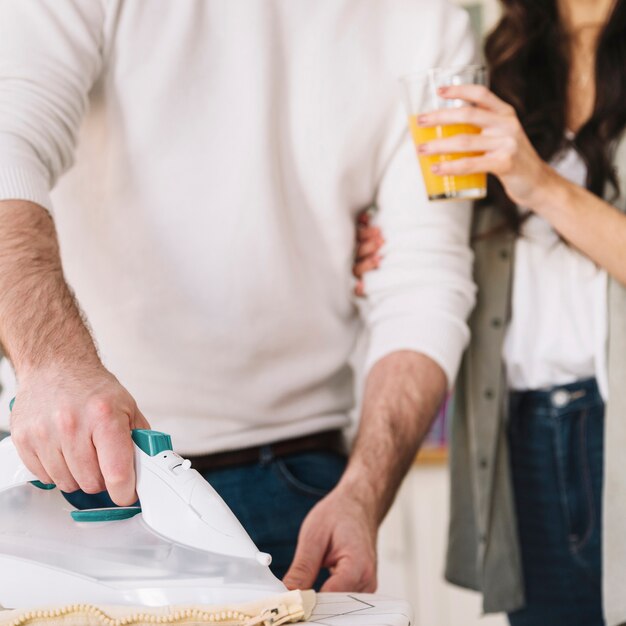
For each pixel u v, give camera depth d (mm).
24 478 879
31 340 936
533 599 1703
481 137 1387
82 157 1338
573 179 1685
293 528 1378
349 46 1415
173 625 782
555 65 1687
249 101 1332
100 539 867
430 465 2742
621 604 1515
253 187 1334
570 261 1612
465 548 1754
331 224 1438
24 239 1056
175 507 827
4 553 863
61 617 788
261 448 1394
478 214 1694
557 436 1643
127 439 842
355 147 1438
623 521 1526
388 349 1437
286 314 1391
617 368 1552
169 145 1318
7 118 1151
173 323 1346
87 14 1255
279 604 791
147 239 1334
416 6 1476
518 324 1656
